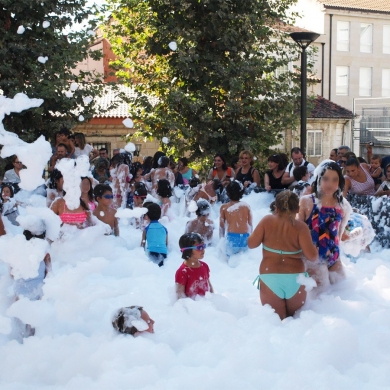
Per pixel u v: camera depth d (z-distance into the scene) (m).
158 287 6.54
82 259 6.62
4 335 5.10
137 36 19.00
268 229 5.45
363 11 36.31
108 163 12.08
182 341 4.95
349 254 7.47
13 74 15.56
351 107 36.91
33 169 4.72
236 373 4.29
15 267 4.85
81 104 16.66
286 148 28.92
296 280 5.41
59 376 4.47
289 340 4.82
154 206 8.05
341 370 4.44
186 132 18.22
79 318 5.40
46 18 15.80
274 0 19.84
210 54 18.23
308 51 20.52
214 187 11.57
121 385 4.16
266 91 19.03
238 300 5.85
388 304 5.88
